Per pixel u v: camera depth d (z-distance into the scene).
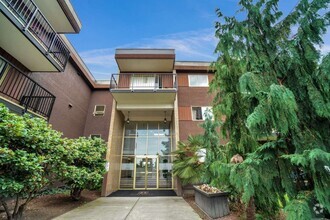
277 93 1.83
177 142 9.70
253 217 3.01
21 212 4.44
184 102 11.46
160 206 6.66
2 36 5.75
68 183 6.43
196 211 5.89
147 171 11.87
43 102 8.21
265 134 2.14
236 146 3.33
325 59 1.86
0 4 4.81
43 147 4.38
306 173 1.96
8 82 6.51
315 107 1.93
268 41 2.51
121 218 5.11
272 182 2.11
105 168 8.35
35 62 7.12
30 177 3.86
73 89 11.42
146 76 11.78
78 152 6.01
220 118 3.72
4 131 3.60
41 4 7.26
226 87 3.44
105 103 13.88
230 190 4.30
